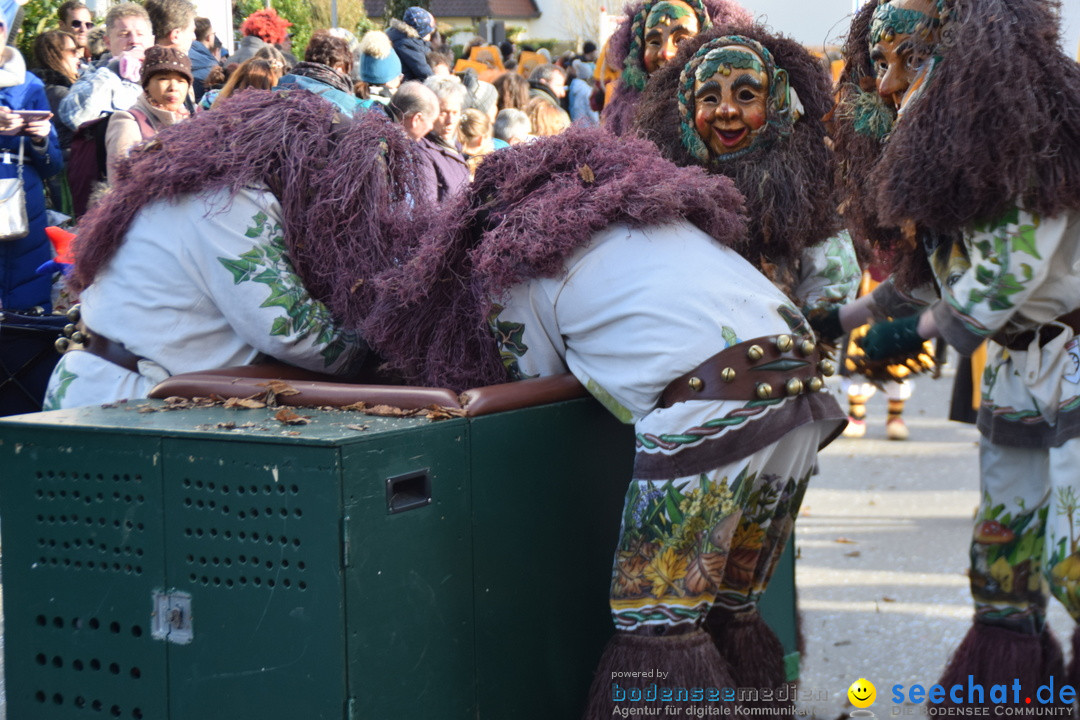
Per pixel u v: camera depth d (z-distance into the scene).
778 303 3.01
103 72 6.87
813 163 3.60
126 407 3.05
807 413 2.97
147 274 3.45
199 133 3.51
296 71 6.00
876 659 4.35
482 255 3.06
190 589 2.73
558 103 10.46
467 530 2.80
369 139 3.53
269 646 2.62
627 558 2.94
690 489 2.87
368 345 3.58
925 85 3.01
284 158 3.49
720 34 3.65
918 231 3.32
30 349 4.87
